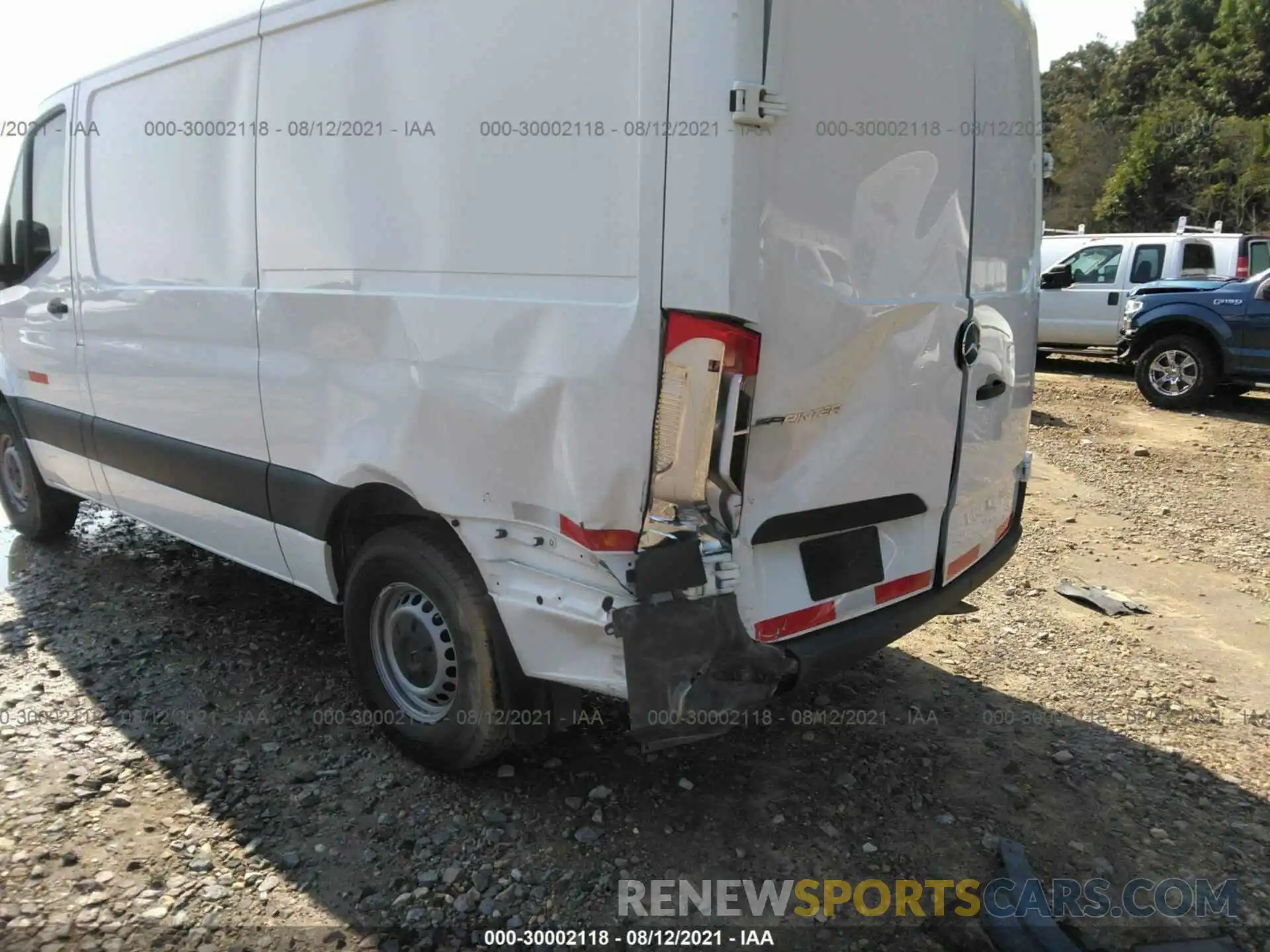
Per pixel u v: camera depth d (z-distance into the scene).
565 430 2.46
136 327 4.03
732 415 2.31
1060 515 6.74
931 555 3.20
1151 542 6.15
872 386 2.74
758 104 2.17
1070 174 63.34
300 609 4.57
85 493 4.88
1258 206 50.47
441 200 2.70
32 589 4.78
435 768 3.15
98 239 4.26
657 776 3.23
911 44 2.64
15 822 2.88
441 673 3.11
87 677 3.82
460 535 2.81
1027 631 4.64
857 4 2.45
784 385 2.45
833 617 2.86
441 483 2.80
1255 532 6.41
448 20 2.63
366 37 2.86
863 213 2.56
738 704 2.48
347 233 2.98
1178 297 11.09
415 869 2.73
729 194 2.19
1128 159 56.12
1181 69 67.44
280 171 3.19
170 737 3.39
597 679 2.58
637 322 2.29
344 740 3.39
